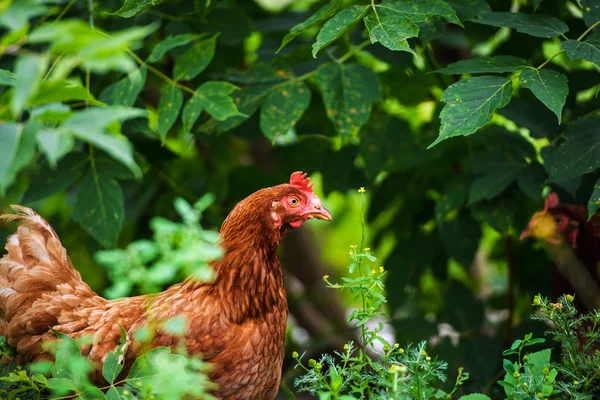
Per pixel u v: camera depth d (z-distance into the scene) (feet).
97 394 13.52
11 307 16.70
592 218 20.36
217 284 16.56
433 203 26.30
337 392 14.14
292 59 23.41
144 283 13.46
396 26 16.43
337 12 17.75
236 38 22.31
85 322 16.63
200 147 27.66
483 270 38.52
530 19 18.84
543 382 14.79
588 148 17.90
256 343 16.55
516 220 24.06
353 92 20.77
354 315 15.43
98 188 19.77
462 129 16.26
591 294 20.15
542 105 21.02
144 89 23.70
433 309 30.66
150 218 25.58
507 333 23.66
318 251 40.16
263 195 17.07
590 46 17.01
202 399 15.51
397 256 26.21
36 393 15.26
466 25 22.85
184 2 22.17
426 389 14.79
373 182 23.79
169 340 15.94
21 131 10.29
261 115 20.84
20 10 10.35
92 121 10.33
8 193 27.66
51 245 17.53
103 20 22.80
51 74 17.95
